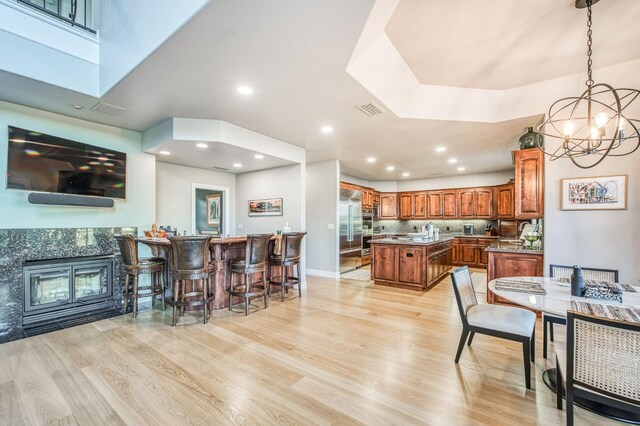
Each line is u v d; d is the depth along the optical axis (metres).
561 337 2.47
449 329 3.21
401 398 1.97
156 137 3.93
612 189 3.07
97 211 3.79
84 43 2.88
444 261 6.17
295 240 4.45
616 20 2.28
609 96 3.03
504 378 2.22
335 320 3.49
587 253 3.18
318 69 2.46
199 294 3.54
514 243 5.21
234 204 6.54
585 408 1.82
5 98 2.98
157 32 2.12
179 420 1.76
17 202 3.15
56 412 1.82
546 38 2.54
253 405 1.90
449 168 7.07
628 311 1.67
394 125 3.87
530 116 3.51
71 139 3.56
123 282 3.99
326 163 6.29
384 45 2.57
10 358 2.51
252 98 3.04
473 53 2.78
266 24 1.88
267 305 4.11
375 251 5.46
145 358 2.52
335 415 1.80
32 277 3.23
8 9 2.45
